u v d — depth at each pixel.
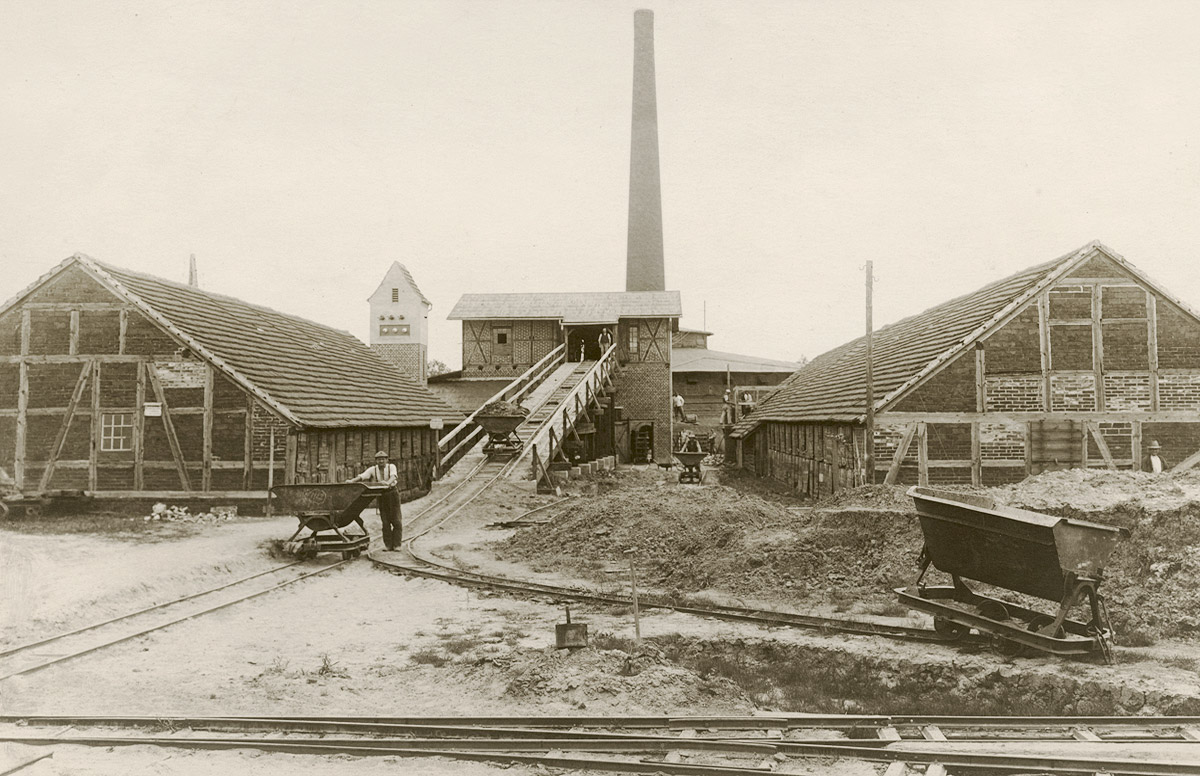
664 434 45.66
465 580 14.88
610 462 35.53
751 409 45.75
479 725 7.75
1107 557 9.57
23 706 8.30
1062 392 21.45
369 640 11.09
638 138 61.56
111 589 12.45
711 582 14.02
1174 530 11.62
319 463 22.72
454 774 6.66
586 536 17.72
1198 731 7.32
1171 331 21.56
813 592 12.94
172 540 17.06
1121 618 10.73
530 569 16.03
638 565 15.97
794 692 9.38
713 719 7.66
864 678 9.82
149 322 22.06
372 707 8.46
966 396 21.44
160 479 21.83
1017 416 21.36
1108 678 8.72
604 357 40.44
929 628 10.69
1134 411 21.42
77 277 22.23
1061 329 21.56
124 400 22.00
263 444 21.69
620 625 11.71
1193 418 21.41
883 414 21.39
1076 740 7.19
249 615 12.43
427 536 20.53
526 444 30.31
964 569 10.58
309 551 16.77
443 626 11.84
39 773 6.55
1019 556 9.85
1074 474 14.70
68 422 22.02
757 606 12.41
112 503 21.78
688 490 20.34
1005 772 6.42
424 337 45.94
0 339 22.25
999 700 8.97
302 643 10.95
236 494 21.61
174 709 8.32
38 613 11.23
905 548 13.30
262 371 22.95
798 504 25.95
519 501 25.19
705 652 10.74
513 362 45.75
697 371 56.56
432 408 33.41
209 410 21.83
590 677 8.78
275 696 8.75
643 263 60.97
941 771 6.39
